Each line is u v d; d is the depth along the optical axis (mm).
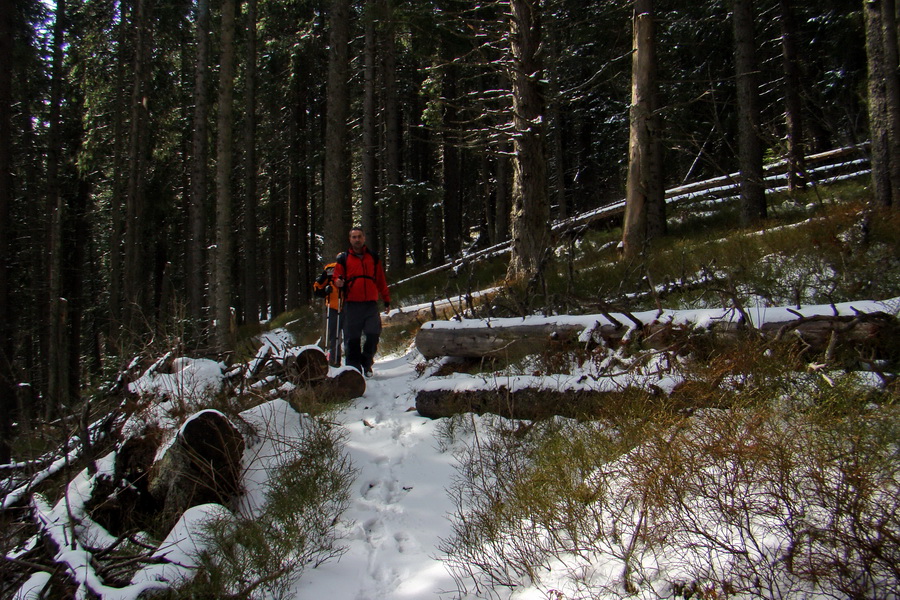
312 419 4445
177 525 3139
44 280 16984
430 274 15500
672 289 6359
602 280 7566
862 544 1857
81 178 19906
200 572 2758
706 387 3361
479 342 5660
